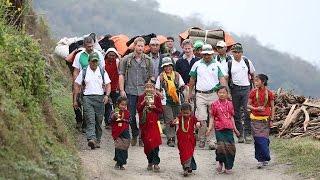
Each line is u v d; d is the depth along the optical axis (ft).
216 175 72.23
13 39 68.18
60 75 114.62
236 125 88.63
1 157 51.13
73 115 91.50
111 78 89.71
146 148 72.59
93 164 70.95
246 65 88.74
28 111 62.18
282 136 89.56
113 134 71.87
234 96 88.53
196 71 85.51
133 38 103.09
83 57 83.35
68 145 69.87
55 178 55.16
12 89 60.64
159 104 73.15
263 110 74.02
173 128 86.02
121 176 68.74
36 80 67.92
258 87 74.49
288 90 105.40
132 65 85.56
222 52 92.38
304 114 91.04
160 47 100.48
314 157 74.18
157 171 72.49
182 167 74.38
